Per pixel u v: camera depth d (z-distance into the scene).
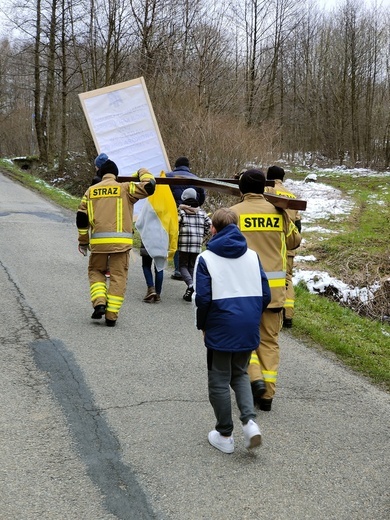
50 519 3.21
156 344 6.11
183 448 4.07
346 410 4.87
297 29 43.72
